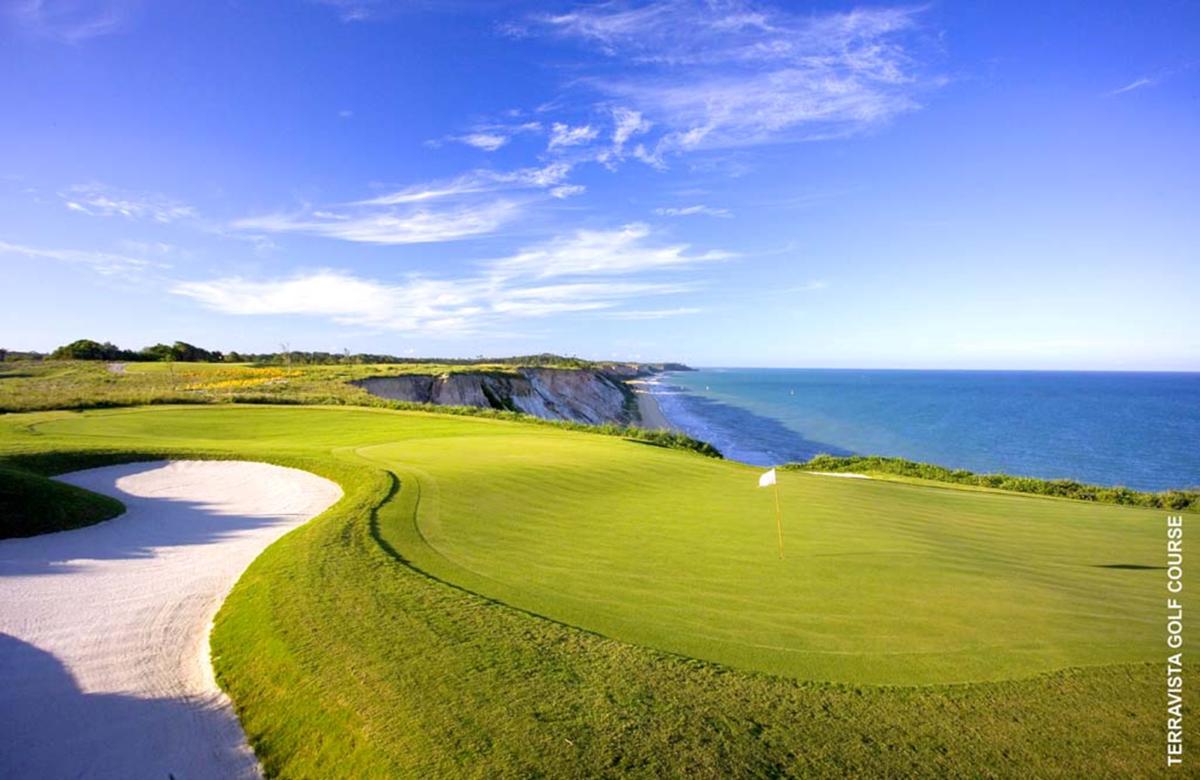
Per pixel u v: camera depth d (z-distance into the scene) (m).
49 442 20.02
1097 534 12.73
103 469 17.83
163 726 5.93
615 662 6.08
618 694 5.50
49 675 6.91
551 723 5.07
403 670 5.96
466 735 4.95
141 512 14.27
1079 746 4.85
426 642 6.52
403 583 8.28
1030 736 4.98
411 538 10.61
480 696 5.48
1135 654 6.49
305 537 10.52
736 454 51.28
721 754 4.70
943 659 6.33
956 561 10.05
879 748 4.80
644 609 7.61
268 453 19.42
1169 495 20.77
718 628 7.05
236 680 6.54
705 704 5.36
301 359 109.06
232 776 5.21
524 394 74.44
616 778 4.45
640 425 77.69
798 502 14.71
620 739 4.87
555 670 5.91
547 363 147.00
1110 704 5.46
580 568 9.24
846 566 9.56
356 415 32.75
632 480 16.80
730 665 6.11
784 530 11.81
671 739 4.88
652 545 10.61
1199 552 11.18
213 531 12.80
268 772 5.20
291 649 6.63
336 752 5.11
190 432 25.98
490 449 21.55
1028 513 15.01
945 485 21.62
